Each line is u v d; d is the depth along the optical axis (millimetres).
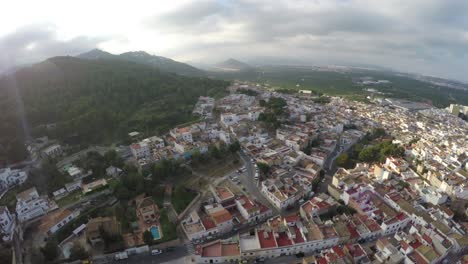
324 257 99125
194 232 115500
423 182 153750
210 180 158750
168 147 186125
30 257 104500
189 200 139500
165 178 155750
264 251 104875
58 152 184375
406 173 163250
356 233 116250
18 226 119125
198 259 103312
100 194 142000
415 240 108938
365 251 105000
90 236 110062
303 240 108500
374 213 128375
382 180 155750
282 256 107312
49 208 130375
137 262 105562
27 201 127062
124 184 144125
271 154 179625
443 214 129125
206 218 125188
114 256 106625
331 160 195750
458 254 110500
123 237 114938
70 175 153750
